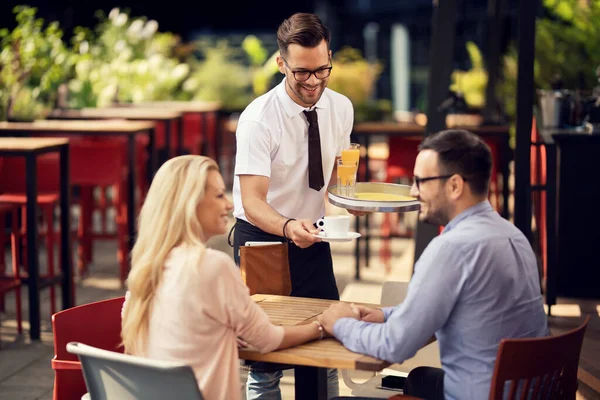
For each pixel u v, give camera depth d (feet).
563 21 28.99
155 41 50.11
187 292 9.25
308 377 10.68
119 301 11.14
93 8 56.70
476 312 9.33
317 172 13.32
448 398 9.60
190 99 49.55
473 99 38.96
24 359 18.78
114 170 25.34
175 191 9.51
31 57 31.09
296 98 13.00
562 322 18.63
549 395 9.35
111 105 38.58
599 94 21.86
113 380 9.18
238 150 13.01
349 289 24.25
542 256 22.04
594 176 20.51
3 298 22.57
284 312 11.21
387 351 9.45
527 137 18.13
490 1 29.76
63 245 21.39
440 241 9.45
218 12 65.67
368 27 62.23
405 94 61.36
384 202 11.84
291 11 65.72
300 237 11.87
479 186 9.57
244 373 16.70
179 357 9.30
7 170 22.68
